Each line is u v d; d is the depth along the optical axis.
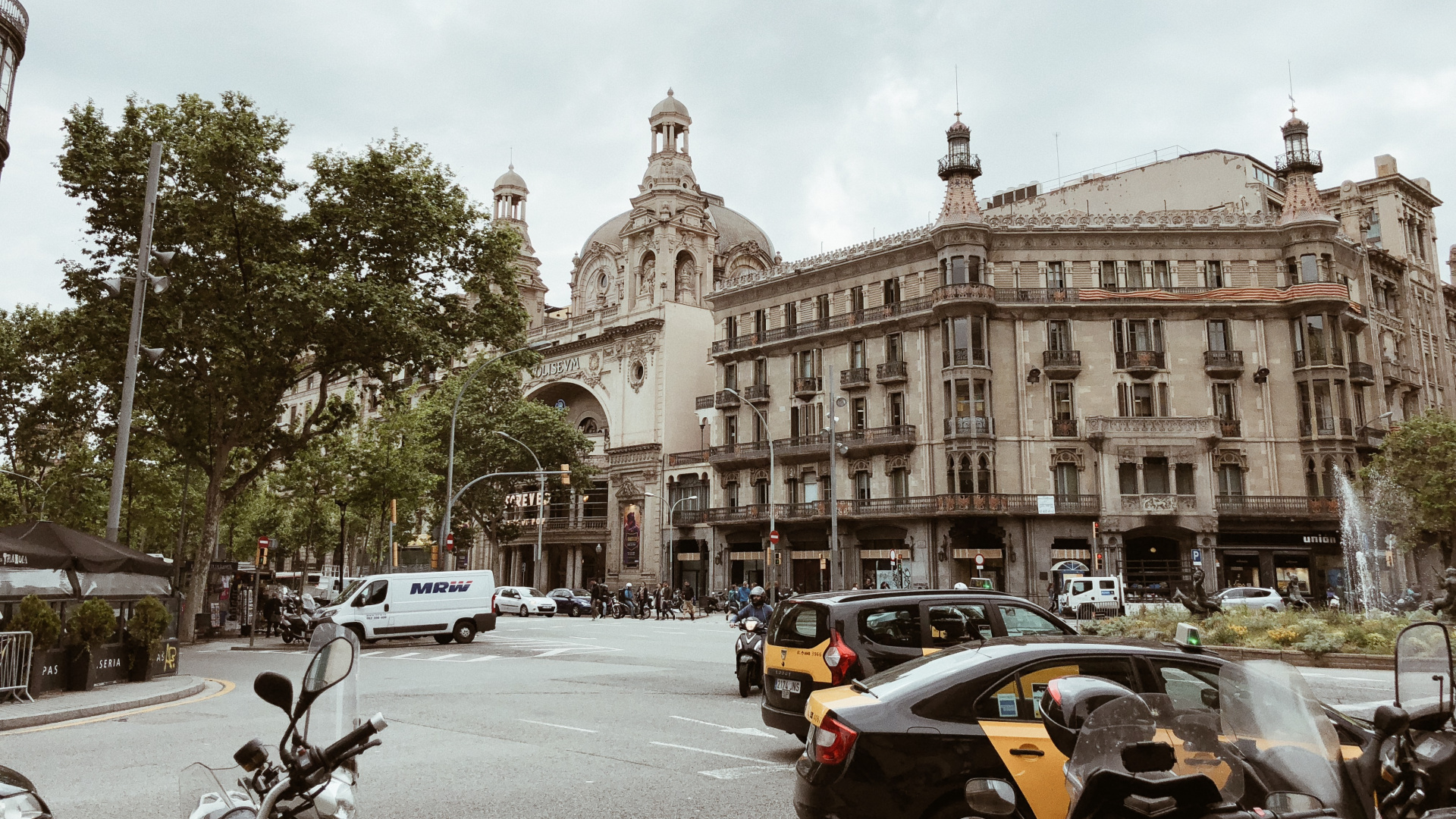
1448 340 61.34
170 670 18.34
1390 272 55.91
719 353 59.31
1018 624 9.88
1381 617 22.83
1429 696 4.08
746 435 57.62
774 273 57.47
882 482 50.69
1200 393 48.16
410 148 30.73
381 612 27.19
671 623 41.59
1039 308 48.41
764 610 16.69
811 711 5.81
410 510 46.31
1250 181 52.53
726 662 21.22
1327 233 48.44
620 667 20.17
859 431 51.56
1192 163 53.91
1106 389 48.25
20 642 14.40
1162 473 47.34
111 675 16.59
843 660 9.26
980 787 4.41
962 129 50.91
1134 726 3.26
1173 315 48.62
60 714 12.90
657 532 61.59
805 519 52.69
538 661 21.77
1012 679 5.57
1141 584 46.69
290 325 27.39
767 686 10.30
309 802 3.42
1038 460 47.72
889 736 5.33
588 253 74.50
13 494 44.97
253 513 61.78
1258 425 47.81
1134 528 46.31
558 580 71.62
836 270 54.88
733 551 57.38
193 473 46.97
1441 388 58.69
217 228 27.09
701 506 59.44
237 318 27.80
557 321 73.38
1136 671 5.61
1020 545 46.88
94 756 10.02
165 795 8.16
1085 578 39.50
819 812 5.33
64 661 15.66
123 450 19.92
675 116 68.31
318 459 42.50
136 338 20.56
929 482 48.81
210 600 35.03
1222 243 49.31
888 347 51.59
